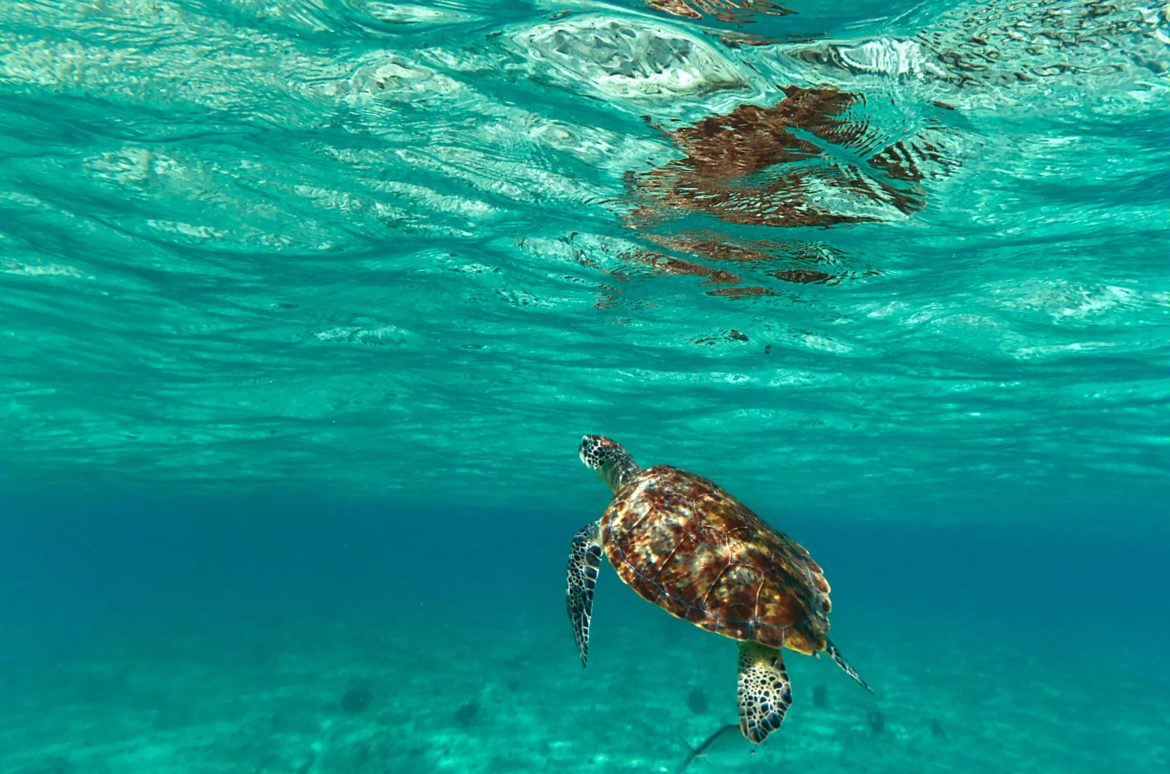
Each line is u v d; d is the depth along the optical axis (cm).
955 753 1972
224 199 964
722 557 404
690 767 1734
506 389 1986
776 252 1127
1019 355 1502
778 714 345
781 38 634
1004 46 623
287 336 1500
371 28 654
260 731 1952
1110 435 2188
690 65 684
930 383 1773
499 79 730
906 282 1212
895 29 612
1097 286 1147
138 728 2019
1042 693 2792
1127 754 2080
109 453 2711
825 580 433
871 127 770
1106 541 7138
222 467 3206
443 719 2059
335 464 3238
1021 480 3300
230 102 757
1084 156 805
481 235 1105
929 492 3975
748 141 815
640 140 829
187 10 613
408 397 2052
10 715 2250
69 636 3850
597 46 668
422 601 5950
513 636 3581
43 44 648
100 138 809
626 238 1107
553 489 4400
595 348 1639
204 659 2933
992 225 992
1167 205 899
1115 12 570
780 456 2973
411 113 791
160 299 1281
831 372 1745
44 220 987
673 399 2075
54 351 1534
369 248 1131
